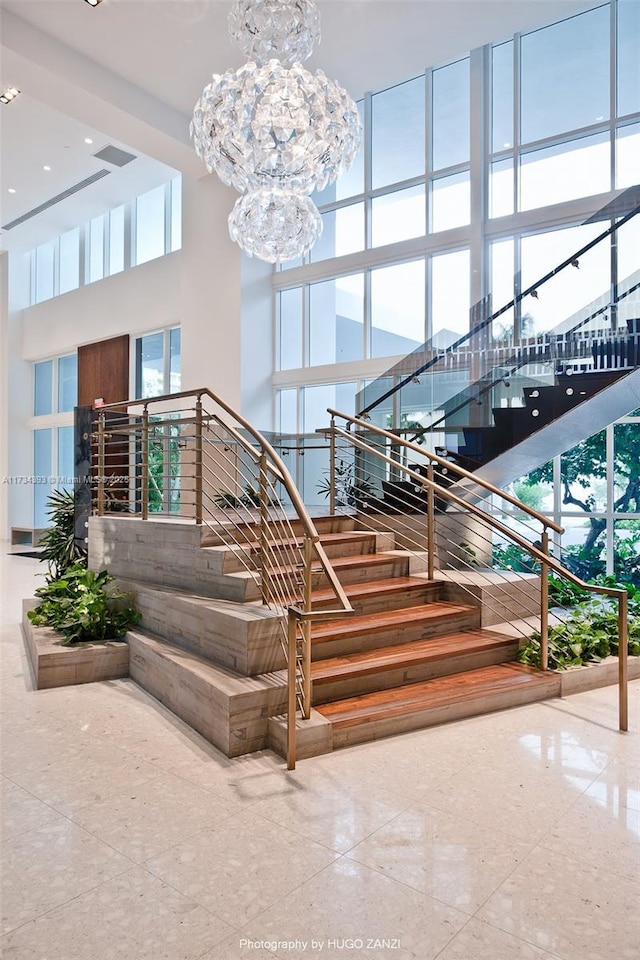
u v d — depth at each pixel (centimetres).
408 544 595
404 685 366
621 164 718
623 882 201
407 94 870
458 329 809
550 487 895
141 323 1168
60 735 325
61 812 246
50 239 1396
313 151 483
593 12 741
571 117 753
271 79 467
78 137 954
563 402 521
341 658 369
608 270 508
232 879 202
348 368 884
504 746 308
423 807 248
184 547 438
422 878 202
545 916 184
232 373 916
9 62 648
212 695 312
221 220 932
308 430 945
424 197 850
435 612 431
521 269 766
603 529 842
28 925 181
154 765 288
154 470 651
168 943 173
